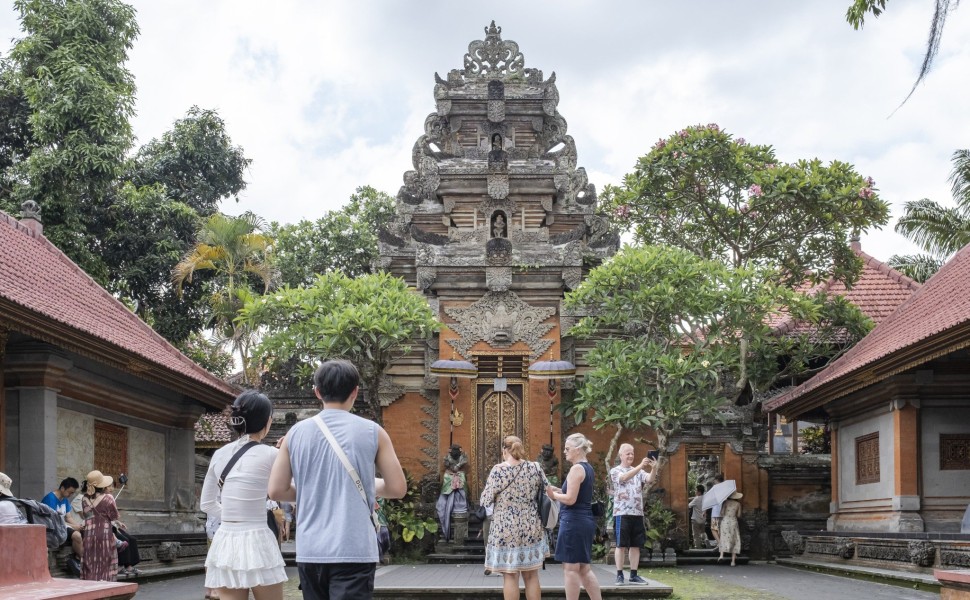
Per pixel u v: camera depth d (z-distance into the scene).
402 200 26.05
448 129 26.56
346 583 5.76
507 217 25.39
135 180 33.56
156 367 16.72
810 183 24.78
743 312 21.75
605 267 22.00
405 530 22.97
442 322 24.84
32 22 28.09
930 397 18.14
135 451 19.00
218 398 20.30
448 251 25.08
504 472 10.52
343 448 5.94
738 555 22.98
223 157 34.47
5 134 28.66
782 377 24.56
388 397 24.78
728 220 26.55
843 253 26.03
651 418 21.12
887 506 18.86
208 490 7.16
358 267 38.66
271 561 6.93
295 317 22.64
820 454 27.77
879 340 19.14
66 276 17.67
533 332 24.86
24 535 6.94
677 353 21.70
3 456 14.17
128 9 28.92
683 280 21.59
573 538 10.71
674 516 23.64
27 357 14.41
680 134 25.78
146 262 30.28
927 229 27.62
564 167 25.91
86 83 26.56
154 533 18.42
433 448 24.64
